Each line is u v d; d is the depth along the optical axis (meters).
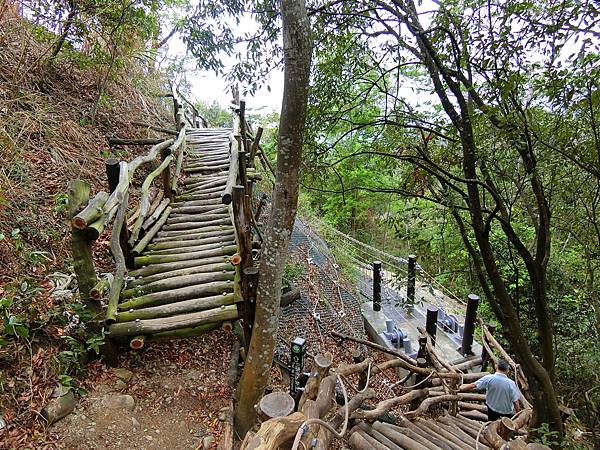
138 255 4.31
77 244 3.02
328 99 3.25
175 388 3.35
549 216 2.50
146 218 5.07
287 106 2.53
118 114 6.96
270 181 7.99
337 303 6.55
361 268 9.23
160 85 9.87
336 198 10.98
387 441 3.11
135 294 3.63
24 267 3.28
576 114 2.16
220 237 4.88
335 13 2.84
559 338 4.78
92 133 5.85
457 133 2.77
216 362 3.86
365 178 9.49
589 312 4.78
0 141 3.94
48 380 2.68
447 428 3.91
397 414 4.48
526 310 5.43
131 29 5.89
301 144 2.64
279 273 2.96
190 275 3.92
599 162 2.11
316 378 2.66
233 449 2.98
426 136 3.06
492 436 2.46
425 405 4.02
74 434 2.55
